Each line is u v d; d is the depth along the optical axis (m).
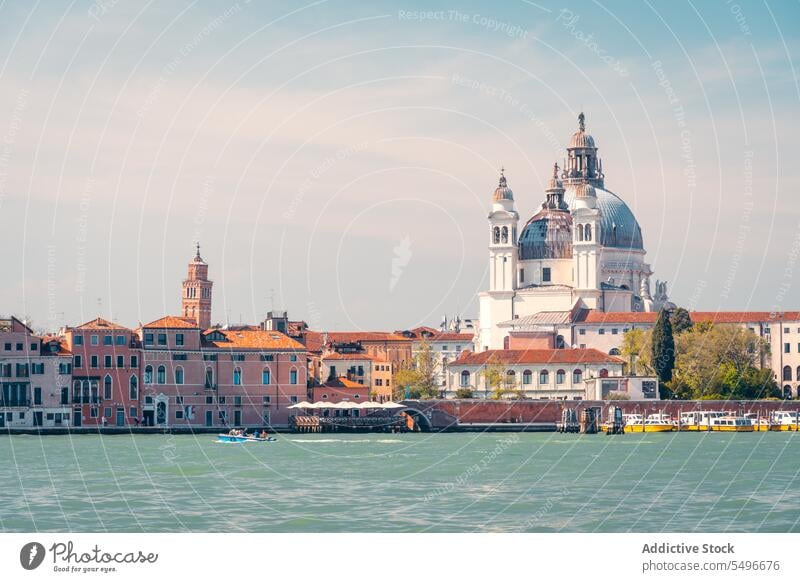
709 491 148.25
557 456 194.75
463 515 130.00
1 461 184.12
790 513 131.75
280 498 141.62
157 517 128.50
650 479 161.12
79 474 165.25
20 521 126.38
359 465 179.38
